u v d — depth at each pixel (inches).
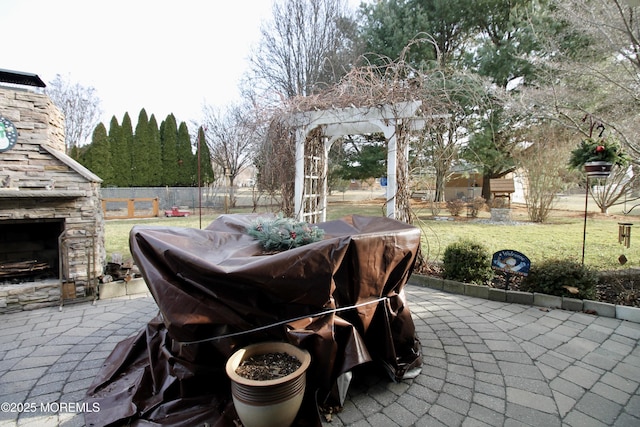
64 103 679.7
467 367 97.1
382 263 86.5
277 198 218.2
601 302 139.1
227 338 71.2
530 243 267.0
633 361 100.7
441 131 222.7
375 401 81.4
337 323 78.3
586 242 266.7
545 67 265.0
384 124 181.3
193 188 583.8
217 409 72.8
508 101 259.0
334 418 74.9
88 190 154.6
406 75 187.2
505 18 393.7
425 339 115.2
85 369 94.1
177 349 73.5
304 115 192.1
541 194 392.8
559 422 73.9
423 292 168.1
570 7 191.6
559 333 120.0
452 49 426.9
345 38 516.1
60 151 166.9
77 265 152.9
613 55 206.2
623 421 74.4
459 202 457.7
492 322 129.9
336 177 507.8
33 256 167.3
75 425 71.1
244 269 67.8
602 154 143.6
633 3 119.9
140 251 74.5
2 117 137.9
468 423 73.4
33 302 143.3
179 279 71.2
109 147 622.8
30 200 142.9
